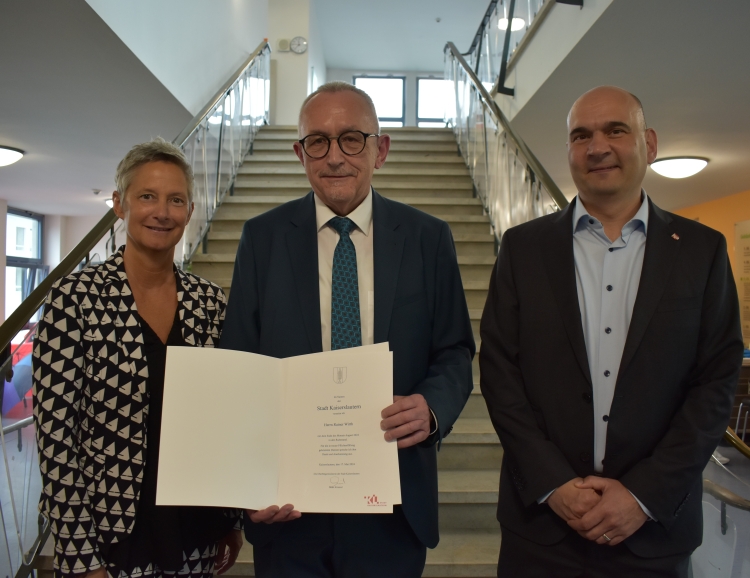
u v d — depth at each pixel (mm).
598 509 1014
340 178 1169
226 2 5254
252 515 998
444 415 1065
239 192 4668
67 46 3082
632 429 1109
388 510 962
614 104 1200
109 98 3873
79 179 6293
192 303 1263
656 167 4945
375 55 10570
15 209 8156
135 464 1120
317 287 1214
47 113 4137
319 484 1000
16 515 1751
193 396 1006
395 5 8914
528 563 1167
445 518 2221
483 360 1286
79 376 1110
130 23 3133
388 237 1245
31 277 8555
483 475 2387
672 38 2984
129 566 1127
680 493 1031
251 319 1256
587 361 1162
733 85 3480
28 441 1821
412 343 1197
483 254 3779
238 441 1001
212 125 4070
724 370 1102
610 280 1210
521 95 4273
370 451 998
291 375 1061
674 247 1177
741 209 6285
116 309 1155
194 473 979
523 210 3170
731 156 4863
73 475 1082
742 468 1608
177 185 1213
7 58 3236
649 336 1125
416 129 5746
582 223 1265
